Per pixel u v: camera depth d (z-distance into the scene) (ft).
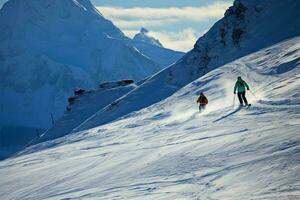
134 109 346.95
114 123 202.59
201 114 134.92
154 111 197.36
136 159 92.79
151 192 64.54
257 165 62.34
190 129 111.65
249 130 87.10
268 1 369.71
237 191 54.80
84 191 78.02
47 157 139.33
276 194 50.62
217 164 69.41
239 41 358.43
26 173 118.11
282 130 78.79
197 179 64.69
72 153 133.08
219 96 161.38
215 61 365.81
